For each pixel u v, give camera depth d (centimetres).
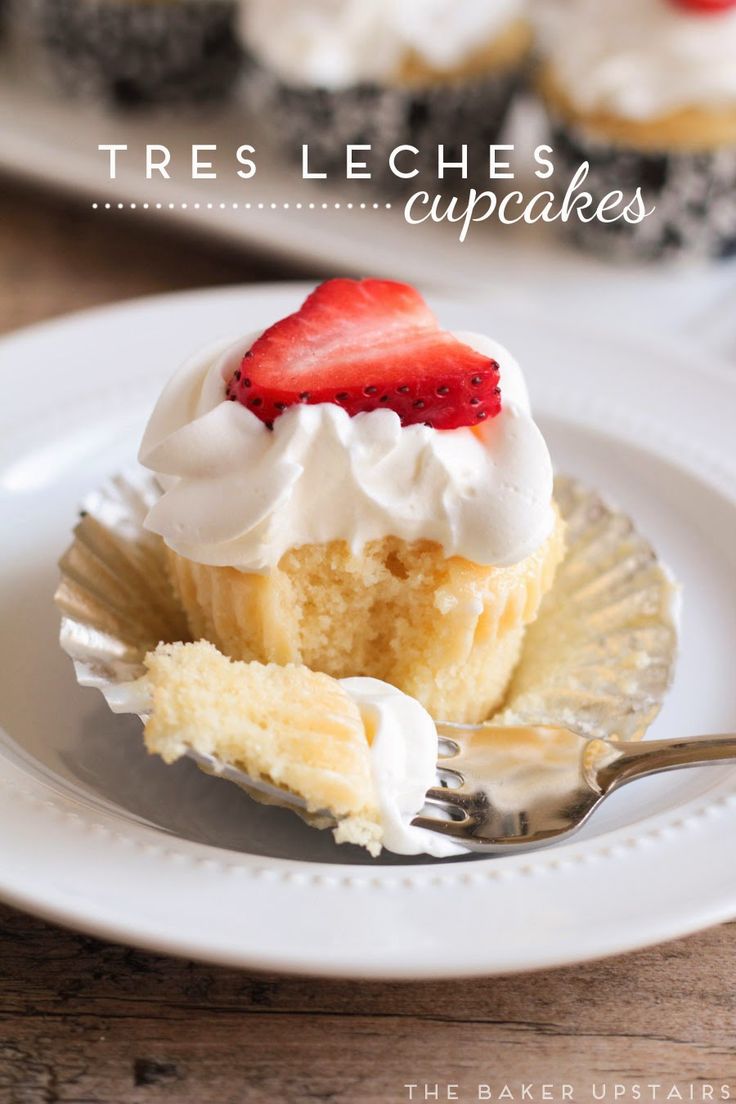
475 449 39
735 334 55
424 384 38
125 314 48
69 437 45
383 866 37
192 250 57
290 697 37
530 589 40
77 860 35
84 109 61
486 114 58
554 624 42
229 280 56
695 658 42
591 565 43
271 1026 35
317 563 39
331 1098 34
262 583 39
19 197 58
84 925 34
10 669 41
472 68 57
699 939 37
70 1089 34
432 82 56
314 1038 35
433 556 39
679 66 55
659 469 46
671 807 37
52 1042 35
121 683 39
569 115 56
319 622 40
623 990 36
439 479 38
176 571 40
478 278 56
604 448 46
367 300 39
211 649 38
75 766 39
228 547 38
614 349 48
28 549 43
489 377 38
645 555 42
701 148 55
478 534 38
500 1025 35
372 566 39
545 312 55
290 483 38
